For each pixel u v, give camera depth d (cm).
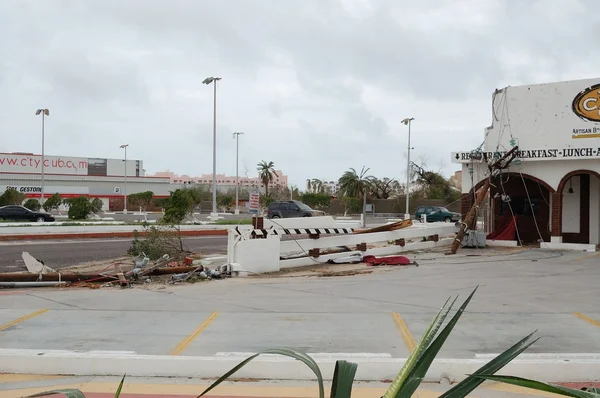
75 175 9631
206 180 14675
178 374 691
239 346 793
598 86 2119
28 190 8625
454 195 6988
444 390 638
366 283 1423
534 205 2455
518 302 1137
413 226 2942
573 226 2380
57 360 703
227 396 618
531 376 666
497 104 2348
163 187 10356
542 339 824
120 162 11550
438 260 1914
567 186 2386
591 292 1258
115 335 861
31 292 1305
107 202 8994
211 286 1389
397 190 7712
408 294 1248
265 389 643
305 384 662
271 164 8406
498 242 2348
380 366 673
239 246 1594
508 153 2236
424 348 245
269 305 1116
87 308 1084
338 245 1889
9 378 687
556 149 2194
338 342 815
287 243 1766
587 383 652
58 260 1966
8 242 2688
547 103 2223
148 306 1107
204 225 3669
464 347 780
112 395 620
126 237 3073
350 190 6488
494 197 2384
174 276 1497
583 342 807
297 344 804
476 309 1062
